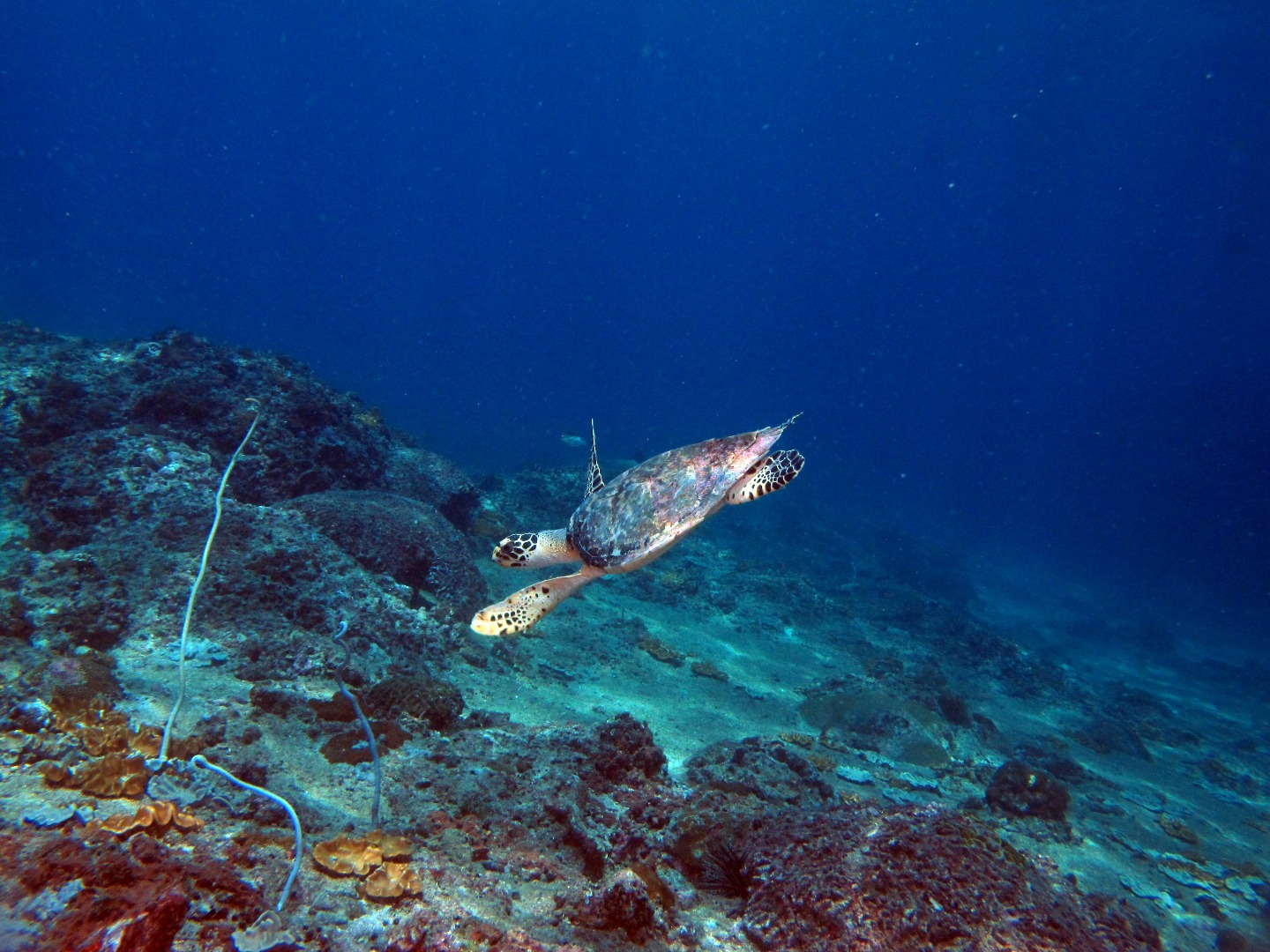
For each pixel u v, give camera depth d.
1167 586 38.75
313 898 3.09
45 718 3.81
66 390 9.46
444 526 10.72
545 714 7.76
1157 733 14.59
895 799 8.33
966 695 14.55
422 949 2.94
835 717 10.63
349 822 4.00
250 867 3.17
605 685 9.62
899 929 3.49
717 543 23.28
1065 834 8.27
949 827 4.04
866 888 3.73
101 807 3.22
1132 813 9.88
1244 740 15.06
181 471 8.00
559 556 5.17
